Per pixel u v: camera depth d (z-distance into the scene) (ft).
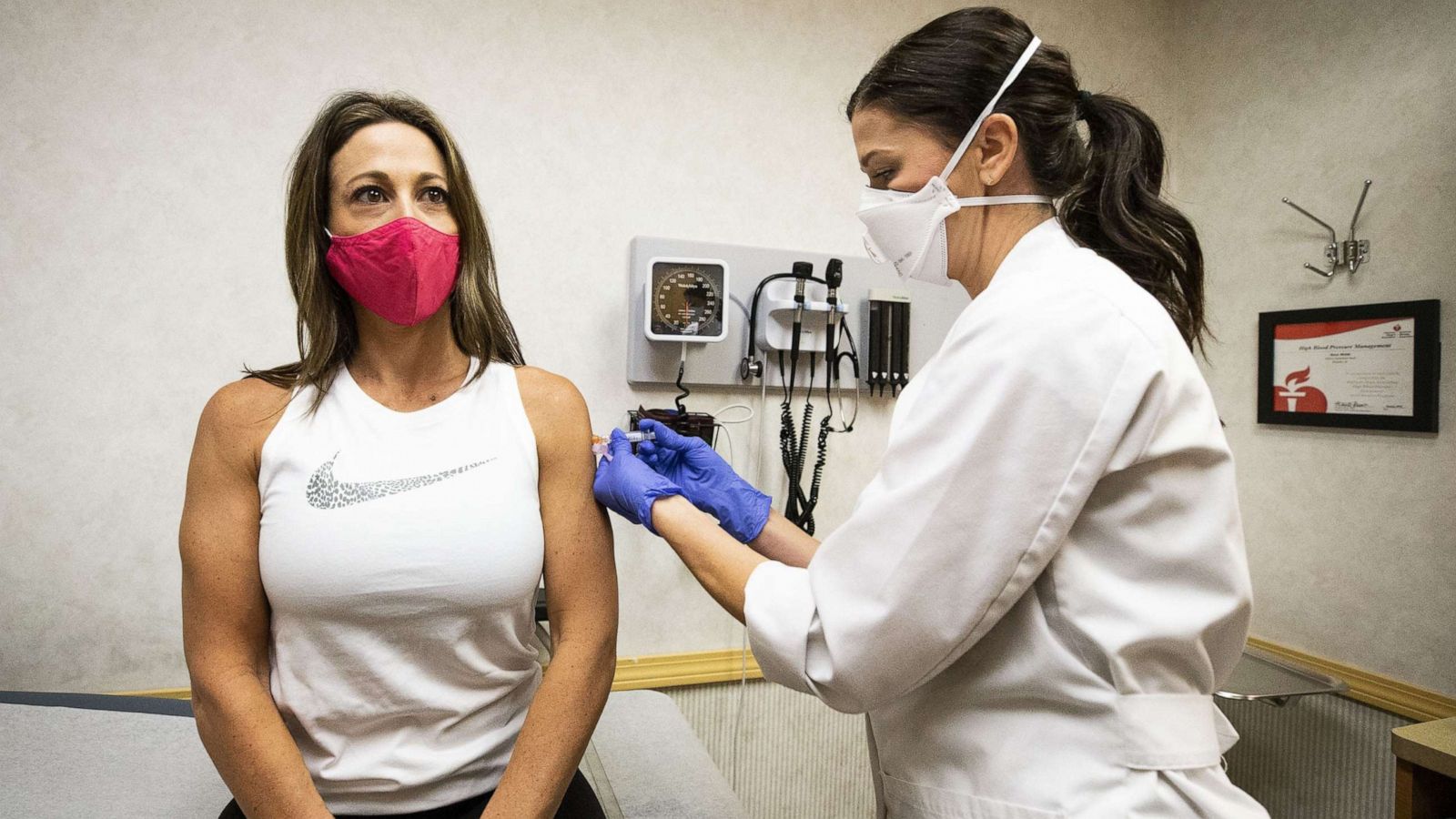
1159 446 2.30
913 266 3.13
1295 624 7.06
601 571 3.32
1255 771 7.41
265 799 2.76
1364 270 6.48
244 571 2.97
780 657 2.62
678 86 6.61
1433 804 4.97
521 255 6.24
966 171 2.83
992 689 2.57
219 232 5.66
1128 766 2.35
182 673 5.79
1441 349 6.00
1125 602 2.35
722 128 6.74
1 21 5.22
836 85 7.09
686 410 6.41
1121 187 2.65
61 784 4.09
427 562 2.90
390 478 3.00
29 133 5.30
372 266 2.98
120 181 5.47
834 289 6.45
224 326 5.71
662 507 3.14
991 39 2.73
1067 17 7.70
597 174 6.40
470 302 3.39
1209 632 2.42
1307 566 6.96
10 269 5.30
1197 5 7.92
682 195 6.64
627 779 4.50
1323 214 6.79
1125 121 2.74
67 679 5.55
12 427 5.35
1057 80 2.75
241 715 2.83
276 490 2.95
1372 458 6.47
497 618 3.07
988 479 2.31
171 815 3.88
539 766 2.96
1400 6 6.22
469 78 6.07
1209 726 2.55
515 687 3.36
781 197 6.94
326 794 3.06
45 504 5.44
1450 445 5.96
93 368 5.48
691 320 6.06
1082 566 2.41
